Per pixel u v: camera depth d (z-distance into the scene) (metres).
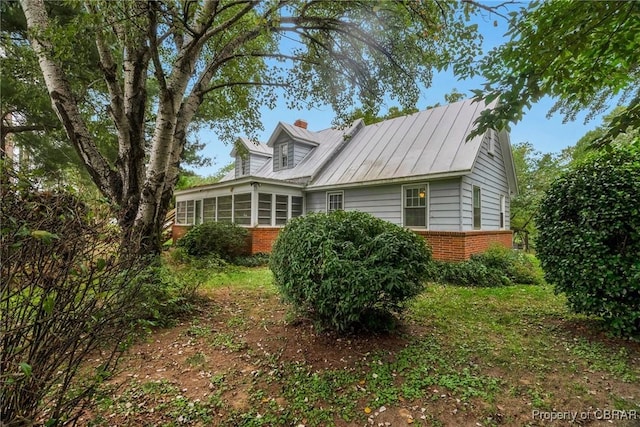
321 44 5.51
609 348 3.25
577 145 12.58
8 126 7.44
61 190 1.67
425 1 3.92
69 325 1.55
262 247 10.38
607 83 2.96
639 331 3.39
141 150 4.47
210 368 2.85
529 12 2.50
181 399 2.35
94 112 6.48
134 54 4.24
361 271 3.00
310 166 12.46
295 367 2.85
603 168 3.71
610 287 3.40
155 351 3.20
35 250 1.42
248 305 4.90
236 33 5.84
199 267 5.23
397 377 2.67
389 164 9.86
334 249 3.24
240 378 2.67
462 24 3.90
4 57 5.76
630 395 2.41
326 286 3.04
